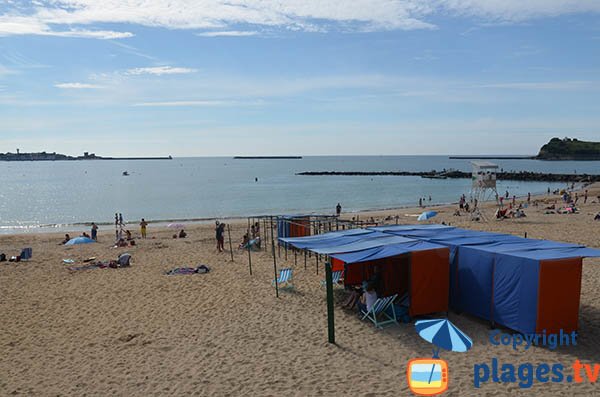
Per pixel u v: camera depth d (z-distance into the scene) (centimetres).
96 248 2372
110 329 1104
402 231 1352
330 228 2180
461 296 1052
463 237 1203
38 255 2161
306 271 1614
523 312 897
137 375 846
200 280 1537
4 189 8275
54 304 1320
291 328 1046
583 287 1266
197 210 4981
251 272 1631
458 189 7538
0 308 1290
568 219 3091
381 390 740
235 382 798
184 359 907
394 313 1031
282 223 2103
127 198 6406
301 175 12694
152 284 1509
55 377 854
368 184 8869
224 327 1077
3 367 908
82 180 11056
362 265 1331
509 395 708
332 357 880
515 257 909
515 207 4144
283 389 763
